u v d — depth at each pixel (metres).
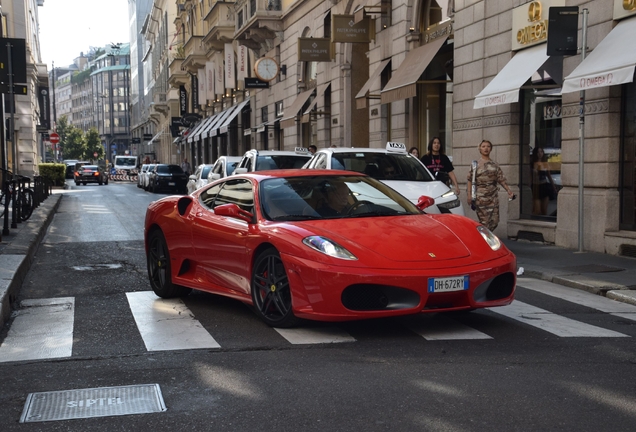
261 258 6.01
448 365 4.79
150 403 4.12
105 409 4.05
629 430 3.57
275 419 3.81
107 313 6.85
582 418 3.75
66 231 15.30
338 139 22.86
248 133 36.94
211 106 49.62
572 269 9.07
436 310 5.43
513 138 13.38
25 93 16.69
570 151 11.62
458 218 6.37
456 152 15.38
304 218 6.19
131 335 5.88
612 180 10.77
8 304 6.90
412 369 4.70
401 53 18.22
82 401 4.20
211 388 4.38
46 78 49.81
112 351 5.37
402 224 6.01
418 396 4.14
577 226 11.41
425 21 17.61
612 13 10.66
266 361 4.95
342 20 19.81
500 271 5.68
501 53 13.55
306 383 4.43
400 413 3.86
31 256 10.84
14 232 13.22
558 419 3.73
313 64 26.66
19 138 42.09
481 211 10.52
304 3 26.52
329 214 6.27
